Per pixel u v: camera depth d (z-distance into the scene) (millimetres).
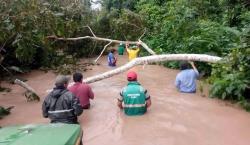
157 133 7531
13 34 13523
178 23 16359
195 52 14016
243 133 7441
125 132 7656
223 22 16188
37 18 14398
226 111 8961
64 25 17000
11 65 15164
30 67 16234
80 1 20281
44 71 15812
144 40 20578
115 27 21219
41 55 16172
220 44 13508
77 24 18516
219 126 7887
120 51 22250
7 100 10914
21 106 10141
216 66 10609
